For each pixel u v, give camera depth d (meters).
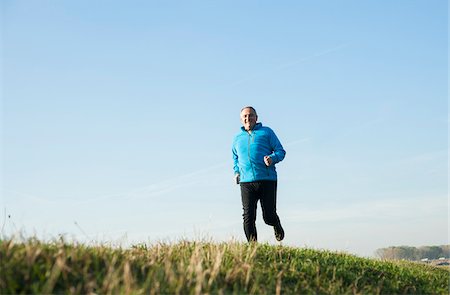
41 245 4.68
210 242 6.53
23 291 3.82
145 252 5.82
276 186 7.72
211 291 4.57
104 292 3.97
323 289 5.38
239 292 4.72
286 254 6.38
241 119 7.95
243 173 7.70
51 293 3.90
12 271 4.00
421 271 7.27
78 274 4.28
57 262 4.16
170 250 5.67
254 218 7.66
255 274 5.24
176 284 4.36
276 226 7.73
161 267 4.86
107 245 5.38
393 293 5.87
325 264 6.20
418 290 6.23
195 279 4.57
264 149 7.68
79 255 4.64
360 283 5.89
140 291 3.96
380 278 6.26
